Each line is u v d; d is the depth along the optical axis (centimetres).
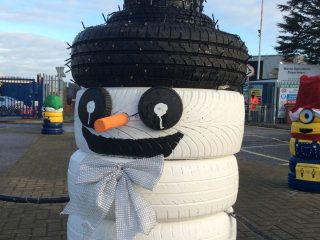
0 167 848
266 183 763
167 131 207
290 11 3469
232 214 241
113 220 218
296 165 709
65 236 441
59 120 1598
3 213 516
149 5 224
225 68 212
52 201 311
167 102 201
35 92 2428
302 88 714
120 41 204
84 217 218
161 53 201
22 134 1572
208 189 215
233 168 232
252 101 2703
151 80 206
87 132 222
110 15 240
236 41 220
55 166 869
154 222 204
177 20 220
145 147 208
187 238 214
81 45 220
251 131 2025
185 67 203
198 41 204
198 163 215
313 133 696
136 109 207
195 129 208
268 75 3769
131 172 206
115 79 211
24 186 670
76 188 223
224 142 218
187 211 211
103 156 219
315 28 3366
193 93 208
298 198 651
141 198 206
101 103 210
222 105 215
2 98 2422
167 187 207
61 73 2255
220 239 226
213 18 243
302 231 486
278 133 1908
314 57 3378
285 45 3475
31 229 461
